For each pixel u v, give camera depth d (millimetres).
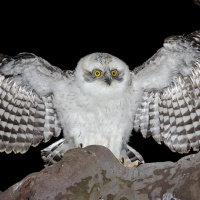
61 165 6723
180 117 9555
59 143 9758
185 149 9492
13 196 7016
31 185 6992
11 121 9484
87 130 9070
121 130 9117
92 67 9070
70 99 9086
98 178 6789
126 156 9672
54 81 9188
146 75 9289
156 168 6949
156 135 9766
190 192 6414
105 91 8953
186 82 9359
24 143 9547
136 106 9273
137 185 6859
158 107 9742
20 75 9188
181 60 8922
